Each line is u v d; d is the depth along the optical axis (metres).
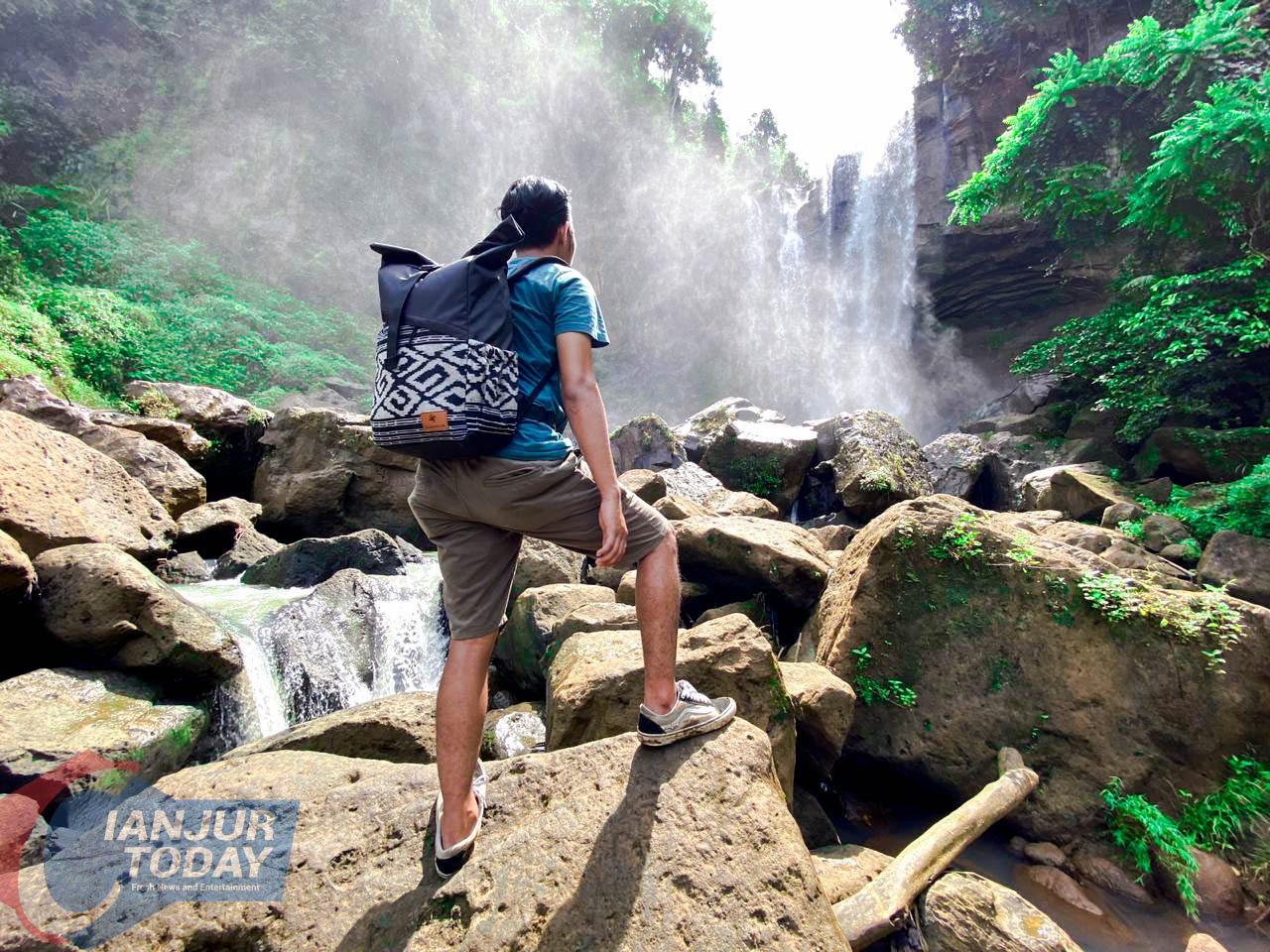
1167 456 6.89
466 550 1.47
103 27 18.17
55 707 3.01
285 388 14.66
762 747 1.66
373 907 1.43
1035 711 3.07
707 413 12.55
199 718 3.37
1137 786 2.83
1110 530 5.52
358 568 5.94
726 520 5.15
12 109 15.66
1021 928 2.09
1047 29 16.66
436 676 5.46
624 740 1.72
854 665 3.42
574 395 1.39
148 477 6.48
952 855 2.43
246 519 7.36
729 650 2.68
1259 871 2.56
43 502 4.35
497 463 1.35
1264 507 4.59
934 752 3.21
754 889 1.35
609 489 1.37
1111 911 2.55
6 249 11.34
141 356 11.34
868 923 2.08
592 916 1.32
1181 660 2.88
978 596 3.29
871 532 3.86
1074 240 9.88
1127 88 8.13
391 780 1.82
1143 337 7.25
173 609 3.62
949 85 19.33
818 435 10.25
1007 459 9.38
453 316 1.33
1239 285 6.63
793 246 25.92
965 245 18.22
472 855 1.49
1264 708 2.76
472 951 1.29
